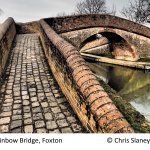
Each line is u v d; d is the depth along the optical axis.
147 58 22.58
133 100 13.73
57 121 4.40
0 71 6.87
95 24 17.45
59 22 15.10
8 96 5.67
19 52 10.79
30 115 4.66
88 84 3.73
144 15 37.75
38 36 16.55
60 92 5.97
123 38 20.55
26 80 6.92
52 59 7.34
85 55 24.78
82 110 3.96
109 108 3.11
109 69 22.09
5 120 4.45
